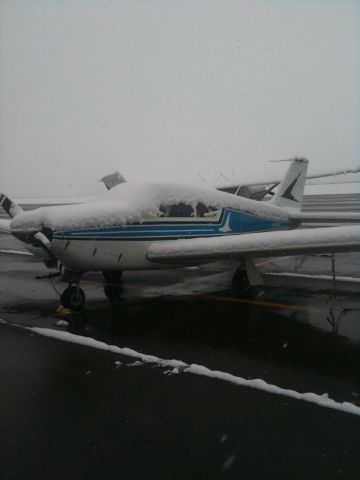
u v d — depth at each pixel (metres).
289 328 5.33
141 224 6.46
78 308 6.40
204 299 6.98
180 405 3.40
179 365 4.18
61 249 5.78
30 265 11.06
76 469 2.65
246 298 7.01
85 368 4.16
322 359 4.30
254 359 4.32
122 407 3.38
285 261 11.03
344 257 11.73
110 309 6.46
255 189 14.72
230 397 3.51
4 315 6.22
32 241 6.01
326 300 6.75
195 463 2.69
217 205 7.61
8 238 18.28
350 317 5.75
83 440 2.95
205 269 9.98
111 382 3.84
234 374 3.96
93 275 9.40
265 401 3.43
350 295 7.06
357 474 2.56
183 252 6.31
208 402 3.44
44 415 3.29
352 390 3.60
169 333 5.23
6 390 3.71
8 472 2.63
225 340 4.93
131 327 5.50
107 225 6.11
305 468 2.62
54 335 5.17
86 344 4.83
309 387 3.66
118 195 6.82
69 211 5.93
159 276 9.16
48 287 8.23
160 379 3.88
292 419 3.15
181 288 7.90
